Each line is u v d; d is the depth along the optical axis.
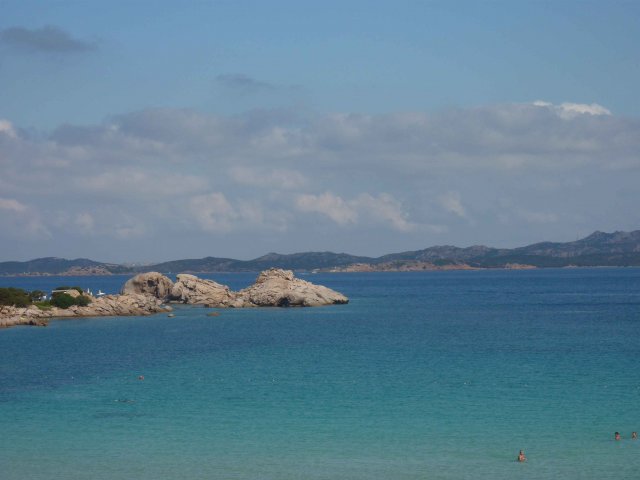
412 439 51.94
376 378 76.12
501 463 46.44
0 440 52.91
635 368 80.25
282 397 66.44
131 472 45.75
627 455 47.78
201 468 46.34
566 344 104.81
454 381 73.56
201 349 104.56
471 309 189.12
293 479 44.12
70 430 55.47
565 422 56.06
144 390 71.00
